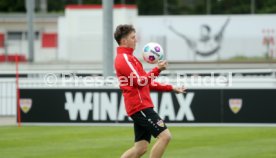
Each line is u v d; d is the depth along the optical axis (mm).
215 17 123000
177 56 117688
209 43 120688
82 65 111188
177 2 144375
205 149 37062
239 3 141000
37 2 167625
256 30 121875
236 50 118062
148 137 26953
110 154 35594
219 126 49719
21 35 141625
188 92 50031
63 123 51531
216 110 49969
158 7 146250
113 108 50875
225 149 37000
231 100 49812
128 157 26953
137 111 26062
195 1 143625
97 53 117875
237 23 122688
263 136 42875
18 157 34750
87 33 125875
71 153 35969
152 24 123875
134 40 26453
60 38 123250
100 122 51000
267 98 49469
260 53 117062
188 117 50156
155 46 26859
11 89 59844
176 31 123688
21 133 45812
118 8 121062
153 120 25922
